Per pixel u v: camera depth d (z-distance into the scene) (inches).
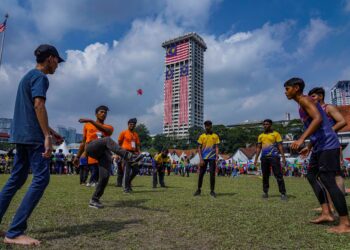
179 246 100.7
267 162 253.4
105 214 154.3
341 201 125.3
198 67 6274.6
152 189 320.5
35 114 110.3
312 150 146.9
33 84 108.6
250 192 300.2
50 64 118.7
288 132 3100.4
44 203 186.4
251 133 3631.9
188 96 5999.0
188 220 140.7
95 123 205.2
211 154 256.2
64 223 131.7
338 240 110.0
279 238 111.8
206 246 101.2
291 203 208.8
